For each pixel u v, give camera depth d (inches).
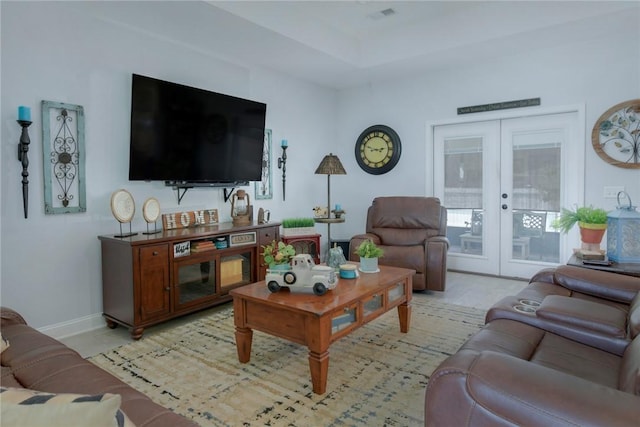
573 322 65.1
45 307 111.6
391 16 157.1
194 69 149.7
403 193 203.3
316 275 90.3
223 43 146.5
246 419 72.2
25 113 102.2
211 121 144.5
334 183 224.5
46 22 110.0
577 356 59.3
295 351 101.7
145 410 41.4
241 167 159.0
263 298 88.0
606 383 51.8
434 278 147.6
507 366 40.9
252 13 128.1
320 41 157.2
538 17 139.6
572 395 36.0
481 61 175.5
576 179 159.0
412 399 78.6
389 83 203.9
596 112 151.9
